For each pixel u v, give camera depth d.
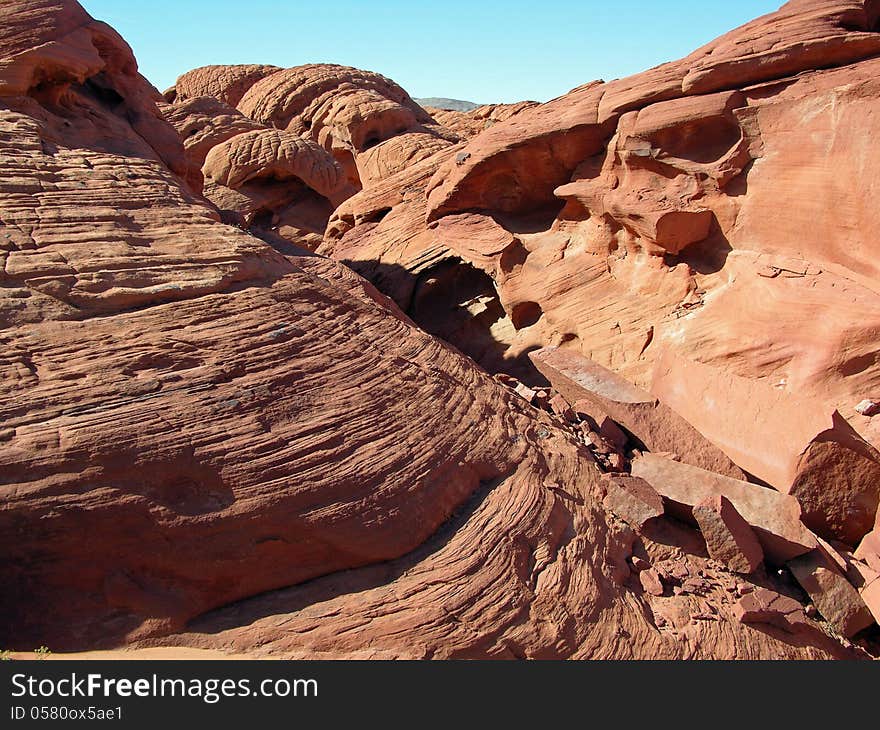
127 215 8.17
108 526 5.39
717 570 7.82
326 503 6.29
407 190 17.77
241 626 5.60
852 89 10.70
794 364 10.25
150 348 6.63
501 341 14.98
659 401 10.16
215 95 35.50
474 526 7.04
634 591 7.25
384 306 11.52
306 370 7.41
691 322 11.76
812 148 11.11
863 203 10.44
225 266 8.05
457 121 37.16
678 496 8.38
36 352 6.18
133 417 5.91
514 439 8.54
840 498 8.87
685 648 6.55
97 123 10.46
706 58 12.14
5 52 9.30
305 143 24.33
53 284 6.75
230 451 6.10
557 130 13.66
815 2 11.50
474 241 15.05
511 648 5.98
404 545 6.55
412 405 7.96
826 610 7.66
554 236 14.71
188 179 14.10
